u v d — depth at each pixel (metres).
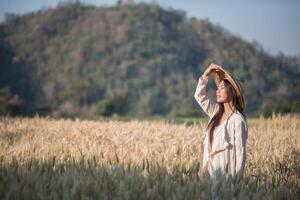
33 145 9.05
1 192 5.99
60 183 6.07
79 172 6.56
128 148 9.54
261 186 6.61
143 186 5.99
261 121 17.52
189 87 187.62
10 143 11.72
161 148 9.91
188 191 5.94
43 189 5.98
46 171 6.68
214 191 6.06
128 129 13.96
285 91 188.75
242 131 7.40
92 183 5.98
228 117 7.50
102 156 7.57
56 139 11.76
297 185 7.99
